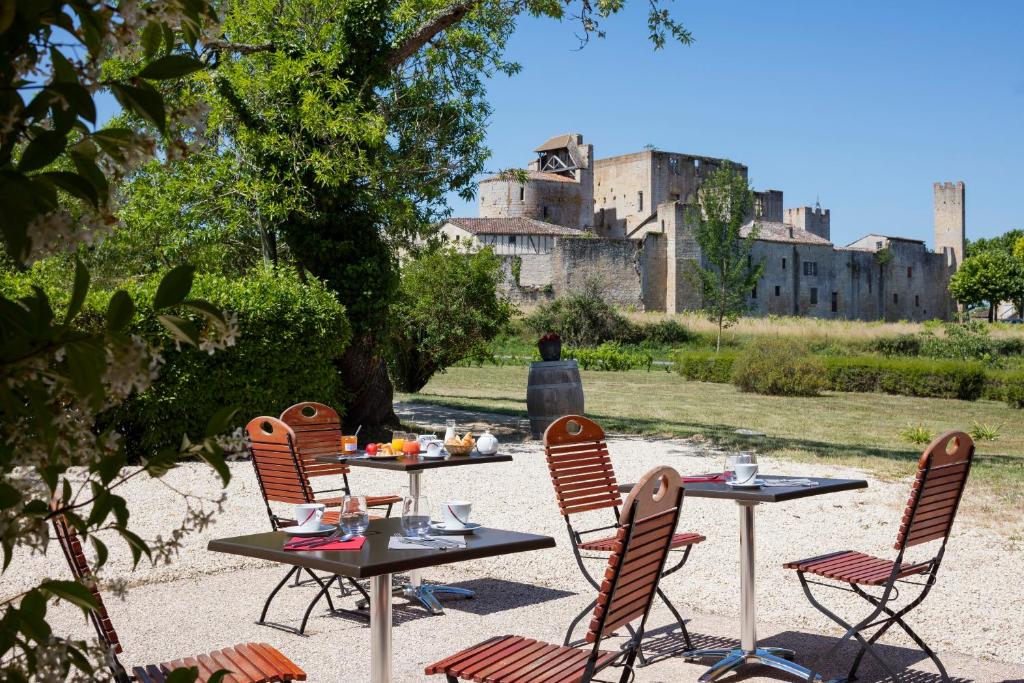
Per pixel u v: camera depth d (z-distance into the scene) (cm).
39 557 696
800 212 9812
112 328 115
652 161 9288
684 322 5194
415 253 1758
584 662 354
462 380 3022
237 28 1397
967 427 1944
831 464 1256
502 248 6969
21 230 112
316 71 1391
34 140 114
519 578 705
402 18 1459
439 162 1670
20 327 113
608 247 6769
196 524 144
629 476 1130
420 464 671
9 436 122
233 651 375
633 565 336
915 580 677
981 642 543
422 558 360
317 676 484
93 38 121
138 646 530
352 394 1438
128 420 1116
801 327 4812
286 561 364
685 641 544
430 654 523
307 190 1386
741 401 2486
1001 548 774
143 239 1444
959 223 10788
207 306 121
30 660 127
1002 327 4784
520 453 1311
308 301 1255
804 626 586
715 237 4709
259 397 1184
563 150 9100
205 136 130
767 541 799
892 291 8894
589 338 4622
